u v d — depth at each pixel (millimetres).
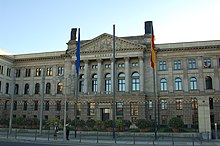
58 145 32938
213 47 79812
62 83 91875
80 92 85688
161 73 83312
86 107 82562
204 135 43062
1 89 92188
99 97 81688
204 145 34156
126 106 79312
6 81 95250
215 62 79375
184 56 82500
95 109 81688
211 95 77562
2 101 92375
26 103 95938
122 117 79062
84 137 48344
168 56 83812
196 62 81250
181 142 38938
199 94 78312
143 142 38875
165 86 82625
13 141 37594
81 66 89188
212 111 76625
